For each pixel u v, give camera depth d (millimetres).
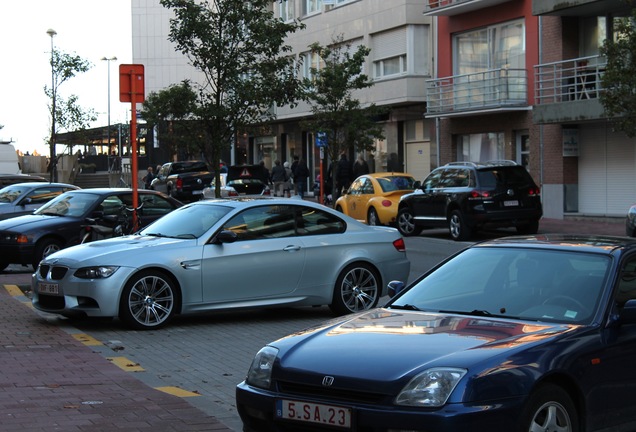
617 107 19938
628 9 27688
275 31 20438
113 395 7730
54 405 7336
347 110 31703
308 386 5453
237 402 5852
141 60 66938
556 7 28203
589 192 29219
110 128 67125
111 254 11242
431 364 5188
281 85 20531
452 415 4914
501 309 6250
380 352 5457
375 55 38156
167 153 61938
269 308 12703
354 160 40906
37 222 17344
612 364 5723
